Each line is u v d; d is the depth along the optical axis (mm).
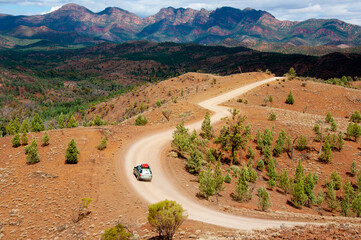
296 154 38688
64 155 27781
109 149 31672
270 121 47000
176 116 54375
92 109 176375
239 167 35562
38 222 18047
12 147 29219
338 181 31922
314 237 11555
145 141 36938
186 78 152000
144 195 22281
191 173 28891
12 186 22203
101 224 17359
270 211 22203
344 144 39812
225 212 20219
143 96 150500
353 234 11391
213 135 41281
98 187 22781
